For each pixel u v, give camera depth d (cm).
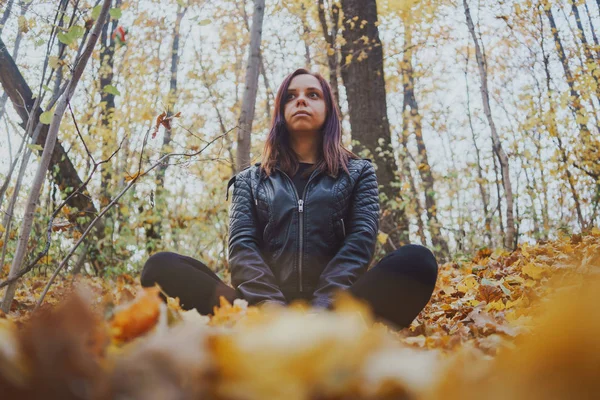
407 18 1091
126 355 52
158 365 47
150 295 80
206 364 48
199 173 618
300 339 49
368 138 725
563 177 780
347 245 208
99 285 471
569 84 915
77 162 662
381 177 703
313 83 241
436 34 1143
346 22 761
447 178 682
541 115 791
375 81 748
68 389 46
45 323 46
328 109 243
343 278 194
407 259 183
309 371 48
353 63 751
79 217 524
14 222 426
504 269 411
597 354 43
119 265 575
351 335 52
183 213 669
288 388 47
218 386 47
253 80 520
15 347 46
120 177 657
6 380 43
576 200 779
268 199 221
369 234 213
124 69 857
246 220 223
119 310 86
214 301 192
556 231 693
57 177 563
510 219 655
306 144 241
